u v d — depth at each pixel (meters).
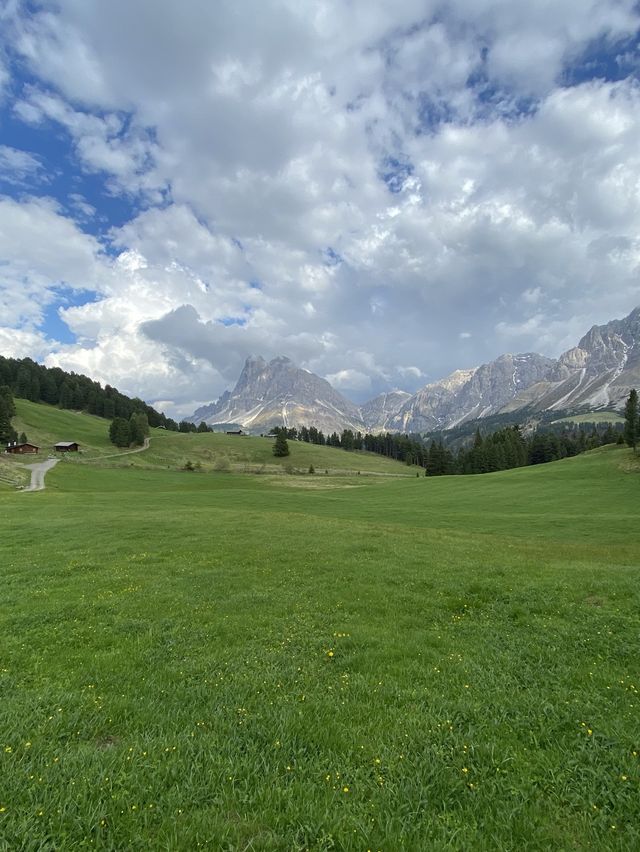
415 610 15.66
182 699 8.90
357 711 8.48
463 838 5.50
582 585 18.09
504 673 10.50
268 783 6.33
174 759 6.75
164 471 160.12
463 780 6.57
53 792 5.98
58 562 22.88
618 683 9.94
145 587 18.22
